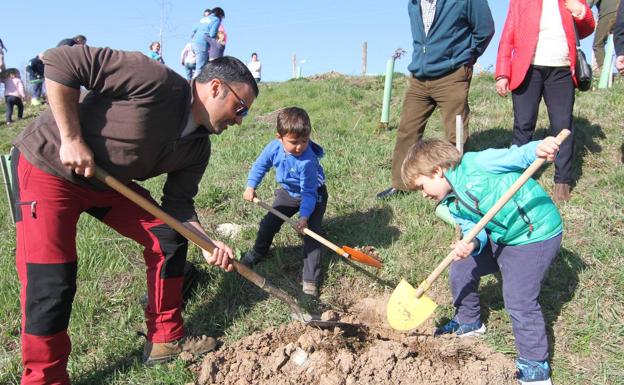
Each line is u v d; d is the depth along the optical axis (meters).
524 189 2.97
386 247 4.41
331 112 8.66
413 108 5.19
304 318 3.38
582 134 5.86
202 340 3.35
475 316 3.40
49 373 2.81
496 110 7.32
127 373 3.18
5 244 4.83
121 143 2.66
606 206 4.51
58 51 2.49
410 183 3.21
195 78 2.82
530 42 4.59
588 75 4.48
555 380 3.01
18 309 3.81
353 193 5.36
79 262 4.20
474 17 4.80
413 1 5.05
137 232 3.12
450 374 2.99
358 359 3.11
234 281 3.99
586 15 4.52
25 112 14.27
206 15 12.19
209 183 5.90
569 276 3.73
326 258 4.30
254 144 7.38
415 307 3.24
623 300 3.46
